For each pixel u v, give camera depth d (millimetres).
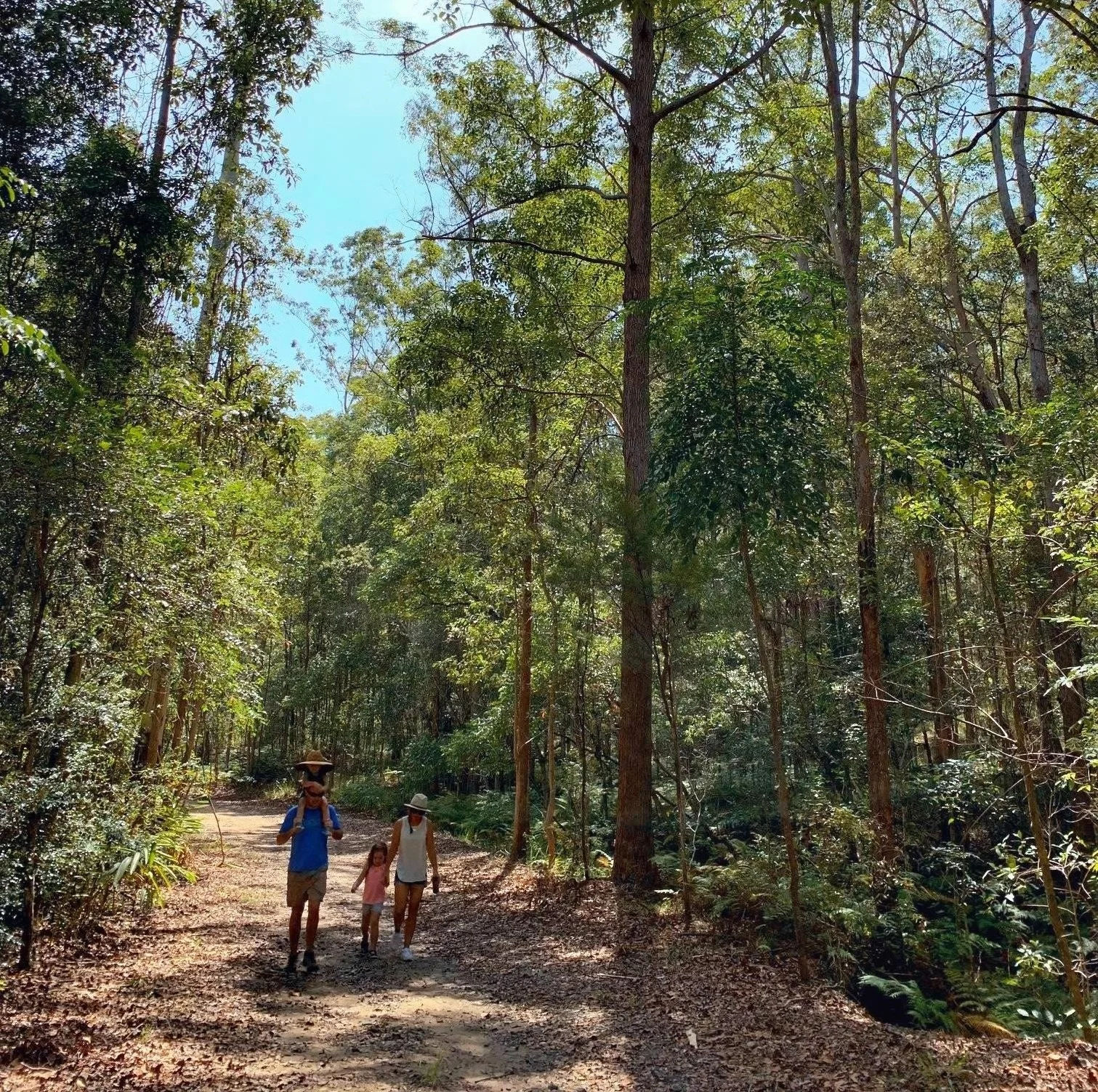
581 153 14188
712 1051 5551
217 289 15641
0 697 6551
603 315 15219
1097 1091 4797
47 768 6645
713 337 7875
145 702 12070
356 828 22312
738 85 14664
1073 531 7336
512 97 14203
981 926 10461
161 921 8727
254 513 12758
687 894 9258
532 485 14148
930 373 16781
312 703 33438
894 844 10922
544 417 16031
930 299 17375
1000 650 10305
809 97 16875
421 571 20750
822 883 8812
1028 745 7957
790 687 14703
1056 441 9234
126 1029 5227
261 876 12711
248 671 13625
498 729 18812
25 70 9242
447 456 16281
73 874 6773
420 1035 5715
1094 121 6559
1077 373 17391
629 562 9352
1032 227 13664
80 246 9688
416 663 30250
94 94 10109
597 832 16281
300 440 14477
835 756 15258
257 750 36844
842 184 12875
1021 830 12258
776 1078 5047
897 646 16094
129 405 9617
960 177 19188
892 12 16609
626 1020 6230
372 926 8203
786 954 8070
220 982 6621
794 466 7840
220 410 10297
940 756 17172
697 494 7965
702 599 9617
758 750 14781
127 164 9703
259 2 10891
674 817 14742
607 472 11266
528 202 14117
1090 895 8305
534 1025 6098
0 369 6945
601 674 13969
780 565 10883
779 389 7828
